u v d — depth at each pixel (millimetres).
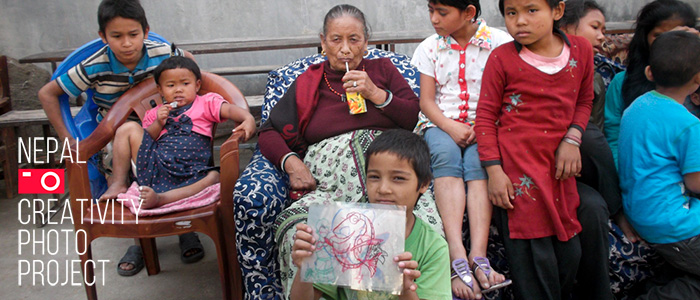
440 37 2479
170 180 2578
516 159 2115
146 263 2977
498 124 2230
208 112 2742
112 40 2596
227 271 2438
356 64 2490
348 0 5398
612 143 2596
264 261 2244
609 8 5465
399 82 2574
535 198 2107
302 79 2572
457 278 2037
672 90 2174
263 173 2336
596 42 2740
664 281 2299
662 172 2148
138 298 2785
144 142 2605
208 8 5266
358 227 1611
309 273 1614
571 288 2256
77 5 5094
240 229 2203
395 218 1604
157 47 2867
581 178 2330
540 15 1996
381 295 1726
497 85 2166
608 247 2197
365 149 2363
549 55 2105
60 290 2879
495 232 2285
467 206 2248
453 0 2234
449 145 2312
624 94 2553
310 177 2318
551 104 2086
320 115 2484
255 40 4367
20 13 5047
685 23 2457
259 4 5309
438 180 2268
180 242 3229
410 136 1788
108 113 2744
